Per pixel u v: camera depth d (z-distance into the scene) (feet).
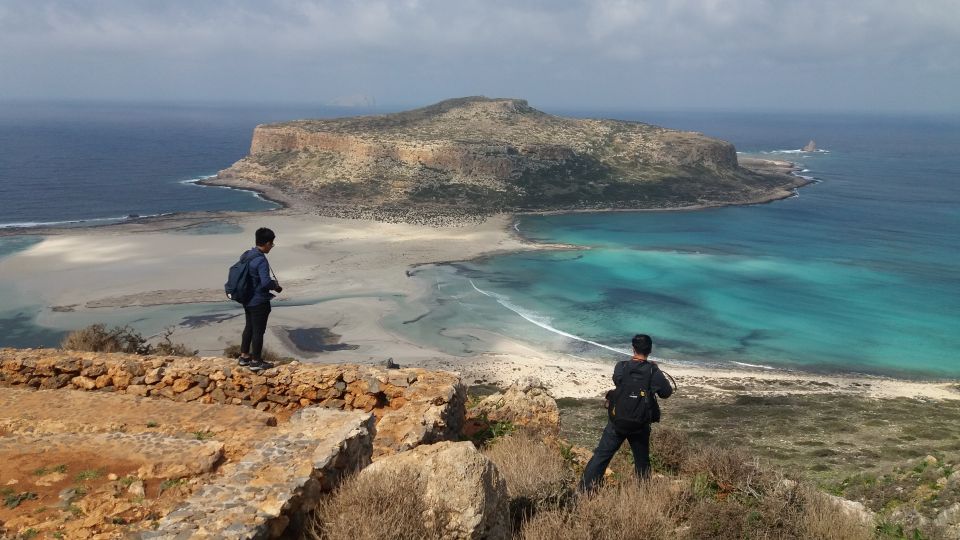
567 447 34.01
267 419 26.63
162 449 21.21
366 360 154.20
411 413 29.35
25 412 26.55
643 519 21.35
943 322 192.85
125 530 16.52
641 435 26.32
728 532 23.59
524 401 39.14
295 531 16.94
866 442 91.86
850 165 655.76
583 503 22.22
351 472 19.86
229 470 20.16
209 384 33.76
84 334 54.60
